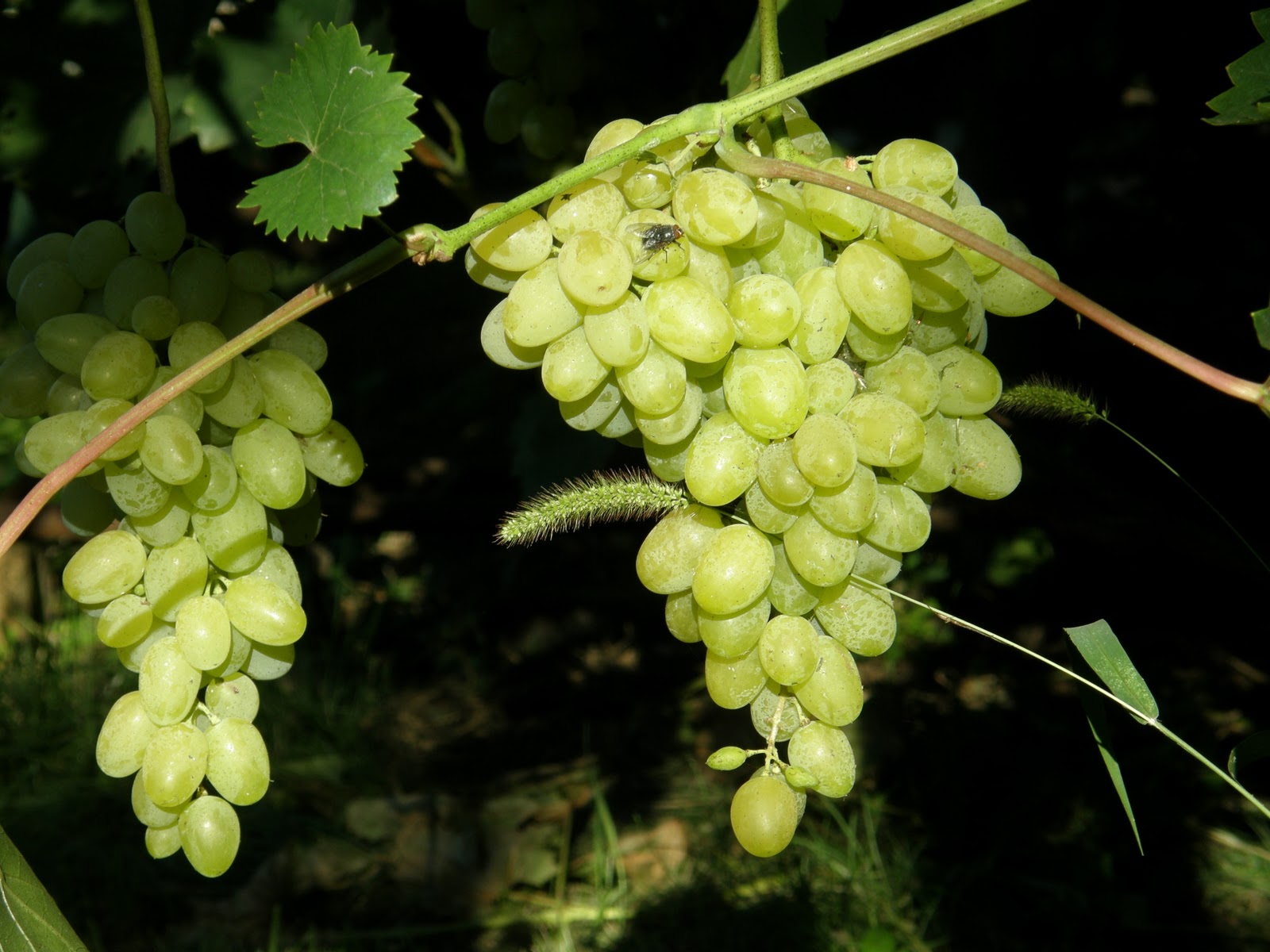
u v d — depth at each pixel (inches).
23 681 61.4
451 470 58.1
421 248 18.3
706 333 18.0
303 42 30.7
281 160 36.1
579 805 54.2
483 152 40.8
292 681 63.4
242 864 51.3
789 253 19.0
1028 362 42.6
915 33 18.6
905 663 61.9
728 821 52.3
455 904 48.8
